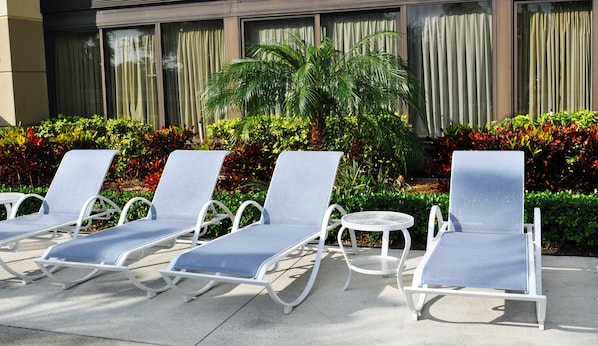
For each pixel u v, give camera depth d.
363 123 8.02
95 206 7.05
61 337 4.39
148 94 11.44
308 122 8.19
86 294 5.34
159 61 11.14
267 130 9.30
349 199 6.88
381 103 7.39
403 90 7.87
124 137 10.55
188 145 9.59
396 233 6.65
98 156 6.85
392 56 7.94
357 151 8.60
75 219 6.31
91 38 11.68
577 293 4.94
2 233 5.72
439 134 9.84
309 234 5.41
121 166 10.56
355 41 10.02
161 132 9.45
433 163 7.95
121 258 4.97
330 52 7.72
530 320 4.41
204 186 6.32
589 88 9.17
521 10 9.30
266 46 7.76
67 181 6.77
